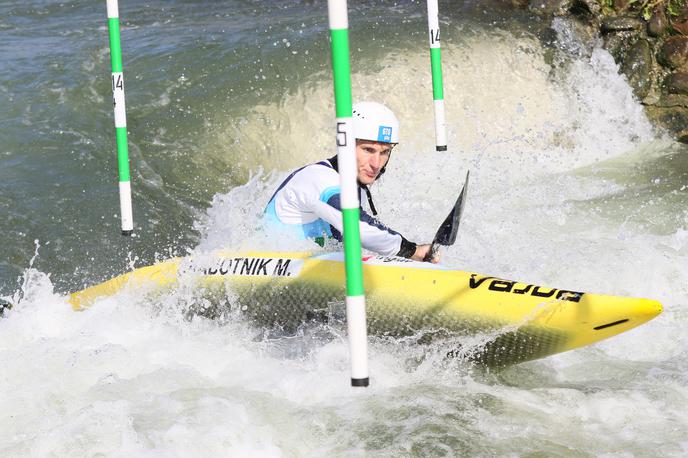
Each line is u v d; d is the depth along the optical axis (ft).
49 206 82.58
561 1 116.78
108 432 41.39
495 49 110.22
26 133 92.89
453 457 41.14
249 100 100.68
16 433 42.09
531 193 89.10
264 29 114.52
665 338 56.49
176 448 40.29
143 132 96.22
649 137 107.04
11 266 74.23
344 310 51.13
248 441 41.39
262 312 53.52
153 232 81.30
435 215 80.18
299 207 54.03
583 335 46.60
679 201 84.43
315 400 46.29
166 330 55.01
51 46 111.34
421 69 106.11
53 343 53.06
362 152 50.88
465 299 48.96
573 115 108.37
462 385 49.21
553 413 45.91
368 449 41.63
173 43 110.73
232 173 93.66
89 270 74.95
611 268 64.59
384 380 48.78
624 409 46.26
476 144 102.58
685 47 108.37
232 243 58.65
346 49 35.65
